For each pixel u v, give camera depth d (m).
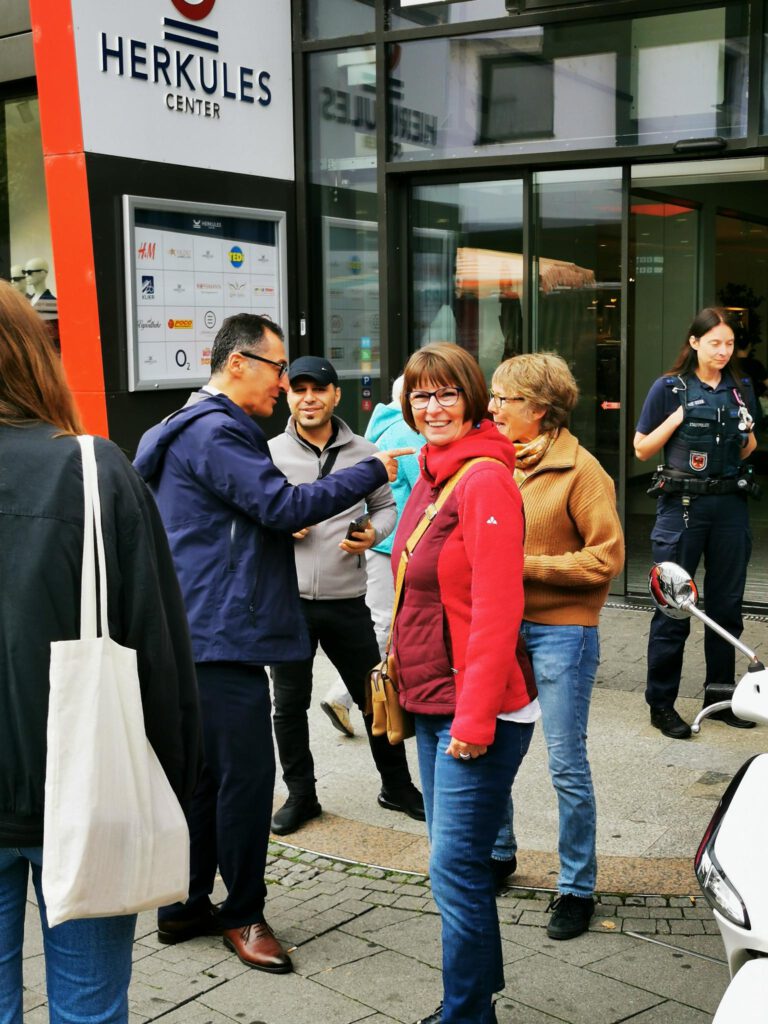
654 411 5.31
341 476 3.42
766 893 2.19
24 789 2.07
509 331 7.89
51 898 2.02
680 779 4.80
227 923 3.49
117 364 6.74
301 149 8.00
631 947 3.49
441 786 2.86
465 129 7.70
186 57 7.00
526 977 3.33
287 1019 3.16
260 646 3.41
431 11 7.65
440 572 2.81
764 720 2.45
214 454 3.35
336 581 4.43
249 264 7.57
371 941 3.58
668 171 8.20
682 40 7.01
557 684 3.55
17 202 8.33
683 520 5.25
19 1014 2.22
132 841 2.09
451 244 8.00
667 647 5.25
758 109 6.86
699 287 11.78
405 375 2.94
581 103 7.35
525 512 3.62
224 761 3.40
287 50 7.79
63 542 2.08
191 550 3.42
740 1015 2.08
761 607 7.42
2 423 2.13
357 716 5.76
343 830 4.41
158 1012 3.20
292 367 4.39
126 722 2.10
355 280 8.14
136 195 6.75
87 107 6.46
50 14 6.40
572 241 7.66
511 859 3.88
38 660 2.06
